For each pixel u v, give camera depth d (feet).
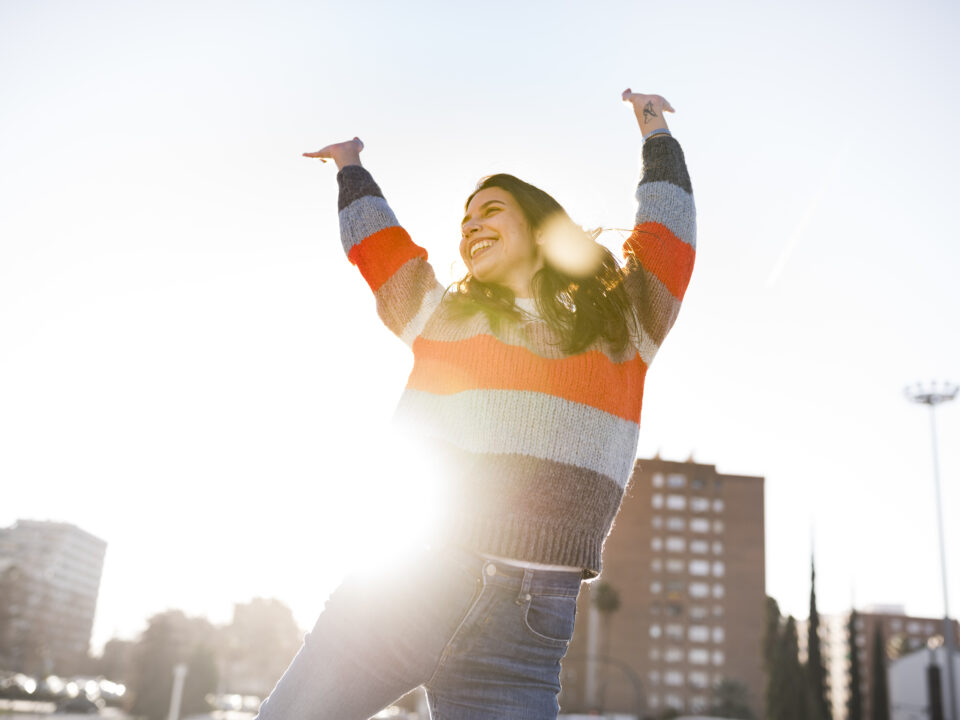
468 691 4.98
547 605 5.00
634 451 5.73
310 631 5.04
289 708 4.81
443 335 5.71
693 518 335.88
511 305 5.54
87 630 618.85
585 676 323.57
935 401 132.57
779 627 257.96
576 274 5.65
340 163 7.02
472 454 5.12
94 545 625.82
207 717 274.98
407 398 5.61
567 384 5.24
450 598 4.86
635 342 5.87
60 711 253.03
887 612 495.82
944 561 124.36
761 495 338.54
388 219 6.44
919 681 284.61
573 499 5.08
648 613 327.47
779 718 229.25
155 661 280.92
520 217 5.92
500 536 4.90
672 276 6.22
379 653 4.79
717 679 320.50
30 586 469.57
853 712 245.24
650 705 318.24
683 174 6.87
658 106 7.32
